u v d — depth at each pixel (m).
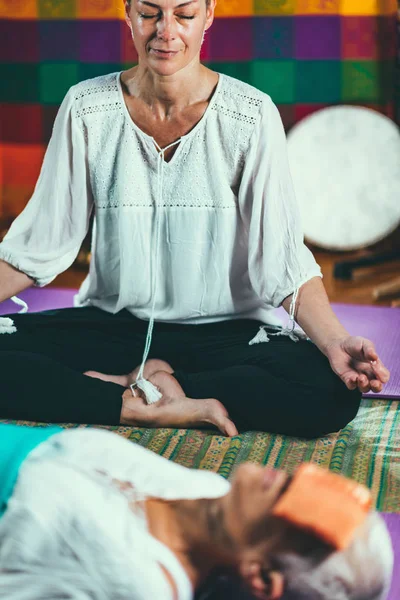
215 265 2.96
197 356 2.98
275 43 4.96
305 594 1.49
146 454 1.71
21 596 1.56
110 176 2.95
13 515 1.56
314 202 5.03
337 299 4.54
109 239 3.02
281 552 1.49
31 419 2.84
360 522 1.48
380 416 2.96
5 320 3.00
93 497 1.57
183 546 1.56
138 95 2.86
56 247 2.99
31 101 5.06
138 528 1.55
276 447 2.74
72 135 2.92
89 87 2.91
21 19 4.97
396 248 5.09
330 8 4.89
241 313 3.06
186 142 2.87
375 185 4.97
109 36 4.96
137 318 3.08
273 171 2.87
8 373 2.80
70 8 4.94
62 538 1.54
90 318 3.08
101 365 2.99
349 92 4.98
